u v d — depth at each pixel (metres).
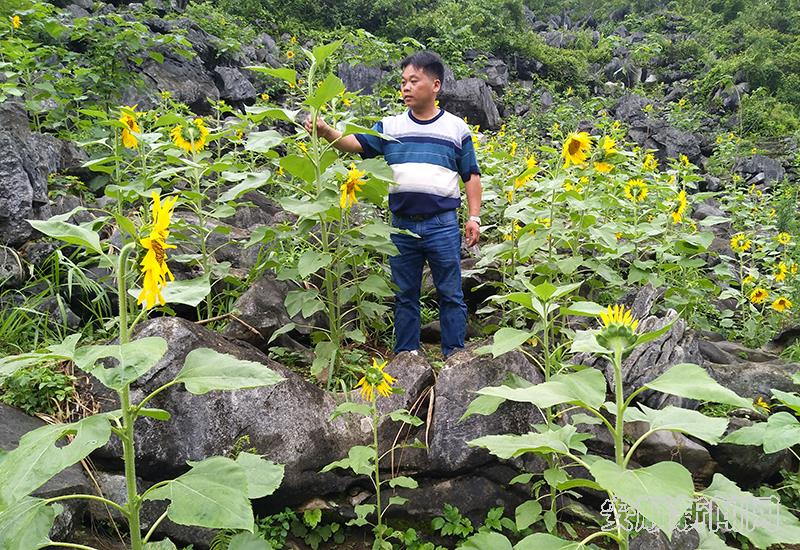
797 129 18.86
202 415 2.34
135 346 1.25
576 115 14.29
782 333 4.77
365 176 2.90
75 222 3.71
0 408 2.35
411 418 2.31
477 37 18.31
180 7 12.18
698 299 4.28
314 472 2.44
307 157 3.06
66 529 2.00
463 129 3.33
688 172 5.47
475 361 2.64
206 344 2.45
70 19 7.39
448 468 2.53
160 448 2.29
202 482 1.38
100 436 1.30
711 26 31.25
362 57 11.23
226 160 3.88
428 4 19.09
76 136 4.97
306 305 2.98
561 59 19.98
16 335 2.95
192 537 2.22
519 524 2.16
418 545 2.39
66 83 5.14
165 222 1.33
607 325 1.58
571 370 2.87
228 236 4.16
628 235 4.32
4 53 5.02
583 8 33.38
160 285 1.33
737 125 19.06
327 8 16.61
